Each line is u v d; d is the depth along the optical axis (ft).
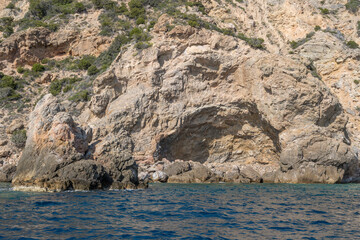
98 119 142.31
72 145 96.68
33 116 105.81
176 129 143.95
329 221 52.47
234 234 44.24
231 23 192.13
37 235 42.45
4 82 170.71
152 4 204.95
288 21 199.31
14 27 205.98
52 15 208.85
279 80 136.67
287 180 130.93
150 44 151.64
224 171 141.59
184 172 133.90
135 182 104.99
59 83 171.32
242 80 147.43
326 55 174.91
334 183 128.16
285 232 45.44
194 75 150.30
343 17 207.62
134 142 138.82
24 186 88.38
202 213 58.39
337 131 138.10
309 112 134.31
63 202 67.77
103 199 73.31
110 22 196.85
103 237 42.06
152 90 144.05
